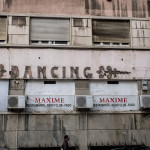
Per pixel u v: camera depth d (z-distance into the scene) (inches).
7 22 543.5
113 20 574.2
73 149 510.3
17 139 499.2
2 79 522.6
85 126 517.3
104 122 523.2
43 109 518.6
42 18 557.0
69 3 567.5
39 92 527.8
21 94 519.8
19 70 526.6
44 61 534.6
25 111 512.4
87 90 534.3
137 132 525.3
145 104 523.2
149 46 565.6
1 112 505.4
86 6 569.9
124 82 551.2
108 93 542.0
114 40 567.5
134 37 567.8
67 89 534.6
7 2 552.7
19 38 539.5
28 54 534.0
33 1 559.5
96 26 567.8
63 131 511.2
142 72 552.1
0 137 496.4
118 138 519.2
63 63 538.0
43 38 550.6
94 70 542.0
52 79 531.8
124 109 535.8
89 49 549.3
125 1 582.6
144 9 583.8
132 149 422.9
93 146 511.5
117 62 550.6
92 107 512.7
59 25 559.2
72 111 520.7
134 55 557.6
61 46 541.0
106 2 577.9
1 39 539.8
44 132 507.5
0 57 527.2
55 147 505.7
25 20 548.4
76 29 556.4
